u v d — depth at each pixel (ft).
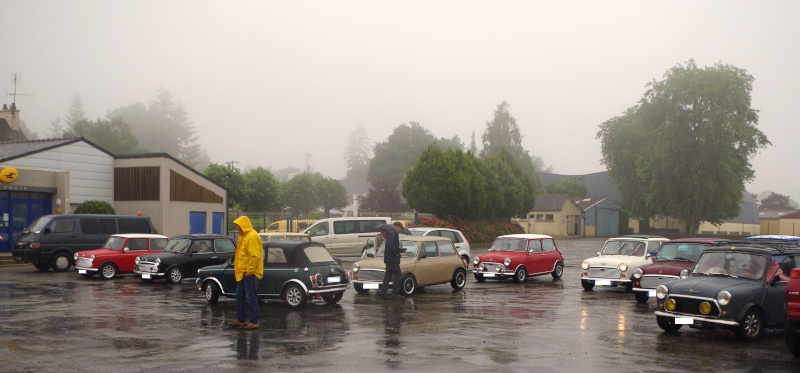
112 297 56.34
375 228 101.24
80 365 29.71
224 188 127.44
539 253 76.64
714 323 37.35
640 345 35.70
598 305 53.67
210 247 71.00
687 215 215.92
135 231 90.84
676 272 53.16
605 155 273.75
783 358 32.71
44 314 45.83
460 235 90.27
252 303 39.75
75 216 85.71
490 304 53.62
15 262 94.99
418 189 149.18
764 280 38.83
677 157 212.64
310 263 49.96
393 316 45.80
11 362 30.30
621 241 68.33
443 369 29.27
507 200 176.24
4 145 113.80
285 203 262.06
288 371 28.68
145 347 33.94
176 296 57.31
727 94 205.67
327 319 44.14
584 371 29.19
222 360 30.83
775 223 296.10
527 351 33.58
